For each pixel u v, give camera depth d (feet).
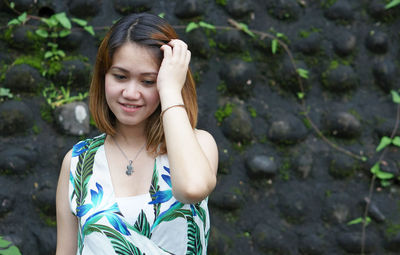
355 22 9.82
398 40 9.80
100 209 4.46
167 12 9.37
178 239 4.47
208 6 9.52
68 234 4.97
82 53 9.05
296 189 9.23
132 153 4.71
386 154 9.45
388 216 9.25
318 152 9.43
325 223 9.20
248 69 9.35
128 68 4.35
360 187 9.37
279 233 9.05
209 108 9.24
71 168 4.69
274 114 9.42
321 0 9.82
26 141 8.54
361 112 9.62
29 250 8.25
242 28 9.41
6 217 8.29
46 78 8.80
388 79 9.69
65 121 8.64
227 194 8.96
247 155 9.21
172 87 4.32
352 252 9.11
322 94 9.65
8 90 8.58
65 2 9.12
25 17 8.64
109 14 9.25
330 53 9.70
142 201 4.47
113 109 4.53
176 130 4.17
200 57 9.35
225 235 8.90
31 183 8.44
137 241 4.39
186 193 4.01
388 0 9.79
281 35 9.52
